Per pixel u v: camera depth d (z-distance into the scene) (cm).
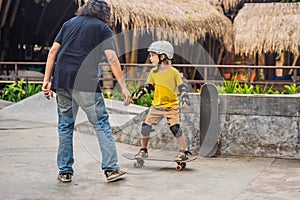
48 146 537
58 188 358
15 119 786
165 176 400
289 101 473
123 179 388
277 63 1698
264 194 344
